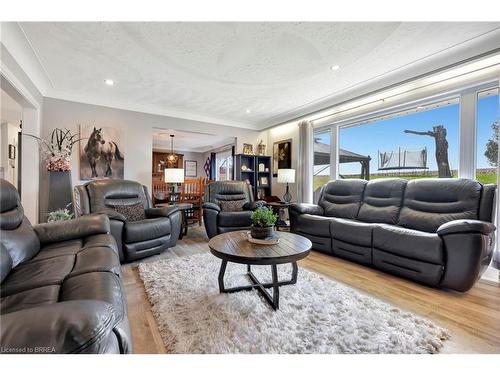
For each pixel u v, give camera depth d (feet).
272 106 14.33
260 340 4.58
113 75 10.22
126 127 13.76
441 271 6.91
